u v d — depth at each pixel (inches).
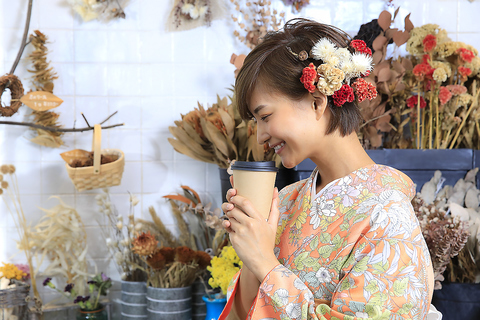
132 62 85.8
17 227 83.4
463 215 66.4
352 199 32.8
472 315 66.2
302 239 34.2
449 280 68.9
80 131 79.7
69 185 85.2
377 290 27.6
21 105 78.7
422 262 29.5
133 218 82.2
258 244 31.4
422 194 70.6
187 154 79.3
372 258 29.0
